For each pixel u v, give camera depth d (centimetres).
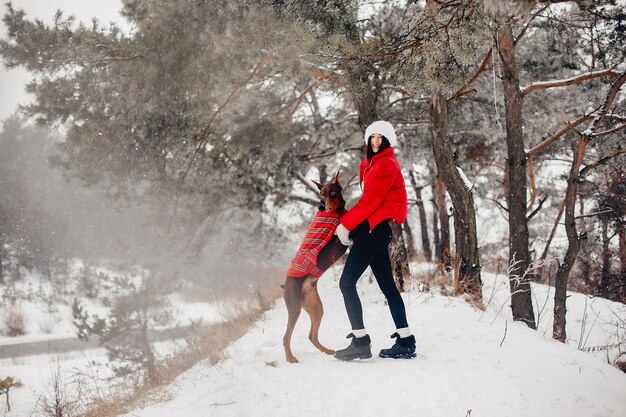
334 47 559
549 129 1136
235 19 717
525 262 721
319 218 447
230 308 1041
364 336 422
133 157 938
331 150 1209
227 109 1020
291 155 1149
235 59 793
